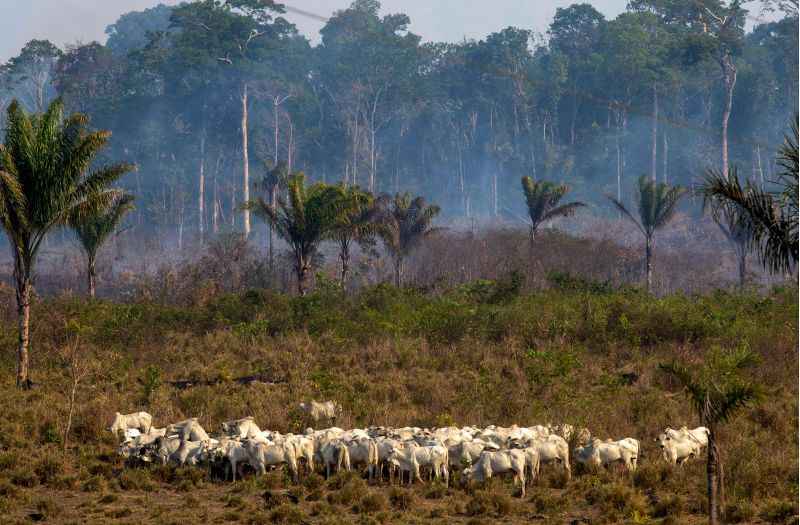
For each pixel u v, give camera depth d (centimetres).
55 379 9938
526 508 5694
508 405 8469
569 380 9556
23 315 9750
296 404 8550
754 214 5472
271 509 5634
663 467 6381
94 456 6994
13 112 9488
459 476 6322
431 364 10738
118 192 10125
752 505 5691
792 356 10319
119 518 5575
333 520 5378
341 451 6362
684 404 8538
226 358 11131
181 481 6309
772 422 7781
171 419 8150
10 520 5422
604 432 7494
